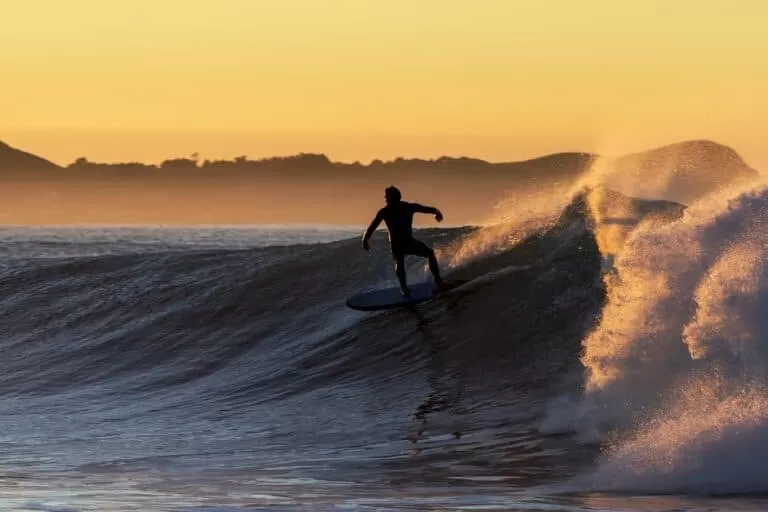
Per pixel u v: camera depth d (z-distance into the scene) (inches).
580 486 1536.7
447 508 1400.1
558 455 1750.7
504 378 2363.4
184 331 3373.5
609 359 2070.6
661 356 1994.3
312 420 2294.5
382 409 2301.9
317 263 3567.9
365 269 3400.6
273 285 3489.2
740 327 1784.0
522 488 1546.5
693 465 1544.0
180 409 2608.3
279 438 2148.1
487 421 2064.5
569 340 2466.8
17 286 4099.4
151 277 3885.3
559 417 1989.4
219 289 3595.0
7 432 2442.2
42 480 1733.5
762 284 1786.4
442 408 2231.8
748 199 2097.7
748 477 1494.8
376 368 2645.2
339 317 3097.9
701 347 1827.0
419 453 1873.8
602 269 2753.4
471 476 1658.5
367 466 1791.3
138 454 2055.9
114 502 1481.3
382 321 2901.1
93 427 2461.9
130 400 2805.1
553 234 3100.4
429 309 2864.2
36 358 3430.1
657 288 2082.9
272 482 1665.8
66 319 3740.2
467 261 3152.1
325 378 2667.3
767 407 1624.0
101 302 3804.1
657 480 1526.8
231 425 2347.4
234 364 3011.8
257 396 2635.3
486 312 2736.2
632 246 2183.8
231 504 1453.0
